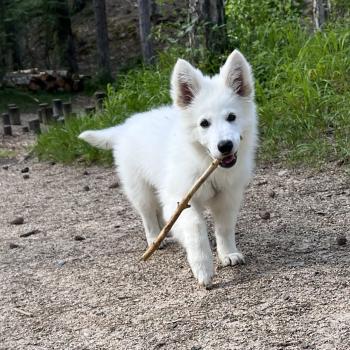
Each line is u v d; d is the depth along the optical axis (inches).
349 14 180.9
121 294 82.4
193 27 155.1
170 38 177.6
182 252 92.2
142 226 104.8
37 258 96.4
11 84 352.5
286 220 98.7
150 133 92.3
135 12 461.1
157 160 89.5
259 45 158.7
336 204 101.9
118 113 159.0
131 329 74.9
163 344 71.7
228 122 82.4
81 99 332.5
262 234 94.7
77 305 81.2
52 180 141.4
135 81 174.6
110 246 97.7
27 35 408.8
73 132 161.3
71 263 93.1
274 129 129.5
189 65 84.4
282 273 82.3
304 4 247.8
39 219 115.7
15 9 342.3
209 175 81.8
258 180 116.0
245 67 84.1
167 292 81.5
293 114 131.3
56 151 160.1
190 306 77.7
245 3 186.2
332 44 147.2
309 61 143.4
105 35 362.0
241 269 84.7
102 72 361.1
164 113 94.8
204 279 81.0
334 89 135.8
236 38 162.9
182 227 82.8
